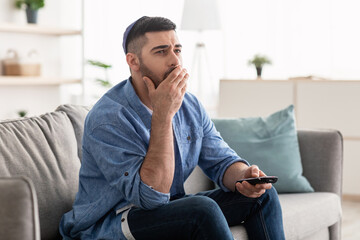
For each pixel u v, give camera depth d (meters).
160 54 1.72
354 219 3.64
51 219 1.79
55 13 5.85
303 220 2.19
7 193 1.31
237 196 1.87
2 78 4.86
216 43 6.50
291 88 4.13
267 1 6.23
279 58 6.20
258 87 4.19
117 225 1.64
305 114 4.11
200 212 1.55
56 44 5.83
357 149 4.04
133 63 1.76
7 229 1.30
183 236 1.58
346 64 5.82
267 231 1.83
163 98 1.64
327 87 4.05
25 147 1.80
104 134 1.67
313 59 6.00
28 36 5.51
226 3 6.43
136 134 1.67
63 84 5.93
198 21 4.97
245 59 6.39
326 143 2.54
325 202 2.36
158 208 1.62
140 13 6.28
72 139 1.99
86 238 1.71
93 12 6.15
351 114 4.03
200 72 5.57
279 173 2.47
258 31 6.31
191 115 1.91
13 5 5.29
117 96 1.78
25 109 5.50
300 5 6.02
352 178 4.09
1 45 5.22
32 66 5.13
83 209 1.72
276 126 2.58
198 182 2.46
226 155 1.97
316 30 5.96
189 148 1.90
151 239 1.62
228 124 2.59
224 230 1.56
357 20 5.73
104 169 1.66
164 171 1.61
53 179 1.83
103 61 6.20
